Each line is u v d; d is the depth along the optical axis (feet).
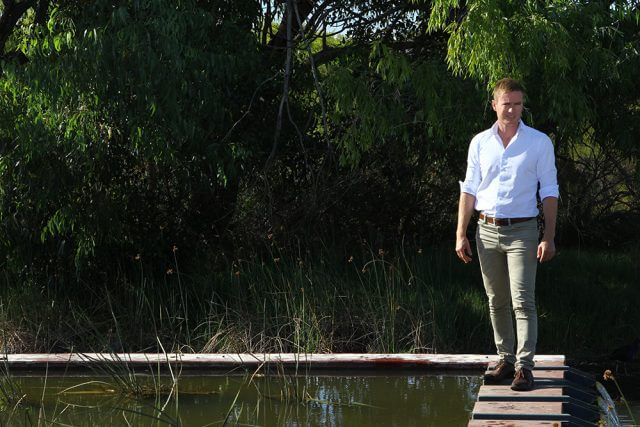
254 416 26.45
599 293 44.52
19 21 47.19
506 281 24.11
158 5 36.88
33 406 27.99
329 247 47.09
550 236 22.39
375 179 50.19
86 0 39.68
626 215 59.26
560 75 35.37
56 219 40.81
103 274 45.16
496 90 22.97
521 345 23.61
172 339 40.45
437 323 38.75
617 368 35.78
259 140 44.32
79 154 38.93
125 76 35.96
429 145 44.91
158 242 45.47
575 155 58.08
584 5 35.78
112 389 30.17
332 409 27.17
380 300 39.27
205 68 37.96
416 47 45.37
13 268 43.73
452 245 52.08
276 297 40.55
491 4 33.45
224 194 46.57
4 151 39.09
